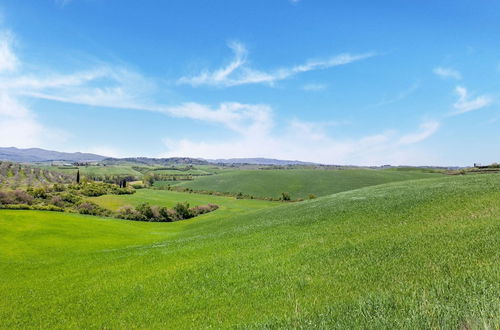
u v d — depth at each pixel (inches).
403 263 478.3
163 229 2455.7
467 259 437.1
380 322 274.1
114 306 550.9
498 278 339.0
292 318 343.9
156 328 426.0
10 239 1653.5
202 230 1932.8
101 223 2358.5
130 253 1155.3
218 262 723.4
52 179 4739.2
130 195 3912.4
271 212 1887.3
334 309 342.6
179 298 534.0
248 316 397.1
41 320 537.0
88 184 4010.8
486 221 658.2
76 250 1518.2
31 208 2714.1
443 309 268.7
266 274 570.9
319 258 610.2
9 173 4613.7
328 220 1065.5
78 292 678.5
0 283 882.1
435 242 557.6
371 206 1155.9
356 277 462.3
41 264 1135.0
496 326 219.0
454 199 993.5
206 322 409.1
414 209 957.8
